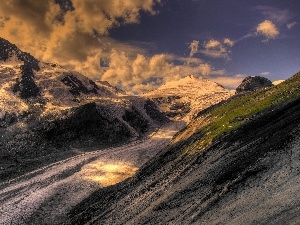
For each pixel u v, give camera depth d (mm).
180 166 40938
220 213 22344
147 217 30719
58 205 64562
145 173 53625
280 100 39938
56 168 93000
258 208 19969
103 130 133750
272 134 28875
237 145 33219
